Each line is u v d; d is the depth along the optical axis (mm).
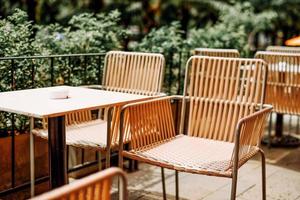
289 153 4523
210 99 2893
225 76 2859
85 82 4043
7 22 3873
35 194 3441
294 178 3787
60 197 1108
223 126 2846
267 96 4293
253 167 4031
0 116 3545
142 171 3893
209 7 9055
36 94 2625
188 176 3770
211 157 2477
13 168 3199
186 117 4484
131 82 3375
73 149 3775
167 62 5055
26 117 3613
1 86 3568
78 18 4840
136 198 3268
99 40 4719
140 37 7969
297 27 10094
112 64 3471
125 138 2775
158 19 9094
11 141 3273
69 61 3934
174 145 2678
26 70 3711
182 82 5125
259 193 3424
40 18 8250
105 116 3357
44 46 4270
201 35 6086
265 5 9719
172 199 3266
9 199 3299
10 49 3711
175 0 9000
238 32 6512
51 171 2477
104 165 4000
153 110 2646
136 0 8656
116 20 5039
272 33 10047
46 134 2932
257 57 4281
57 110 2129
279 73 4180
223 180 3688
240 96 2803
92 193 1220
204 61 2912
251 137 2441
